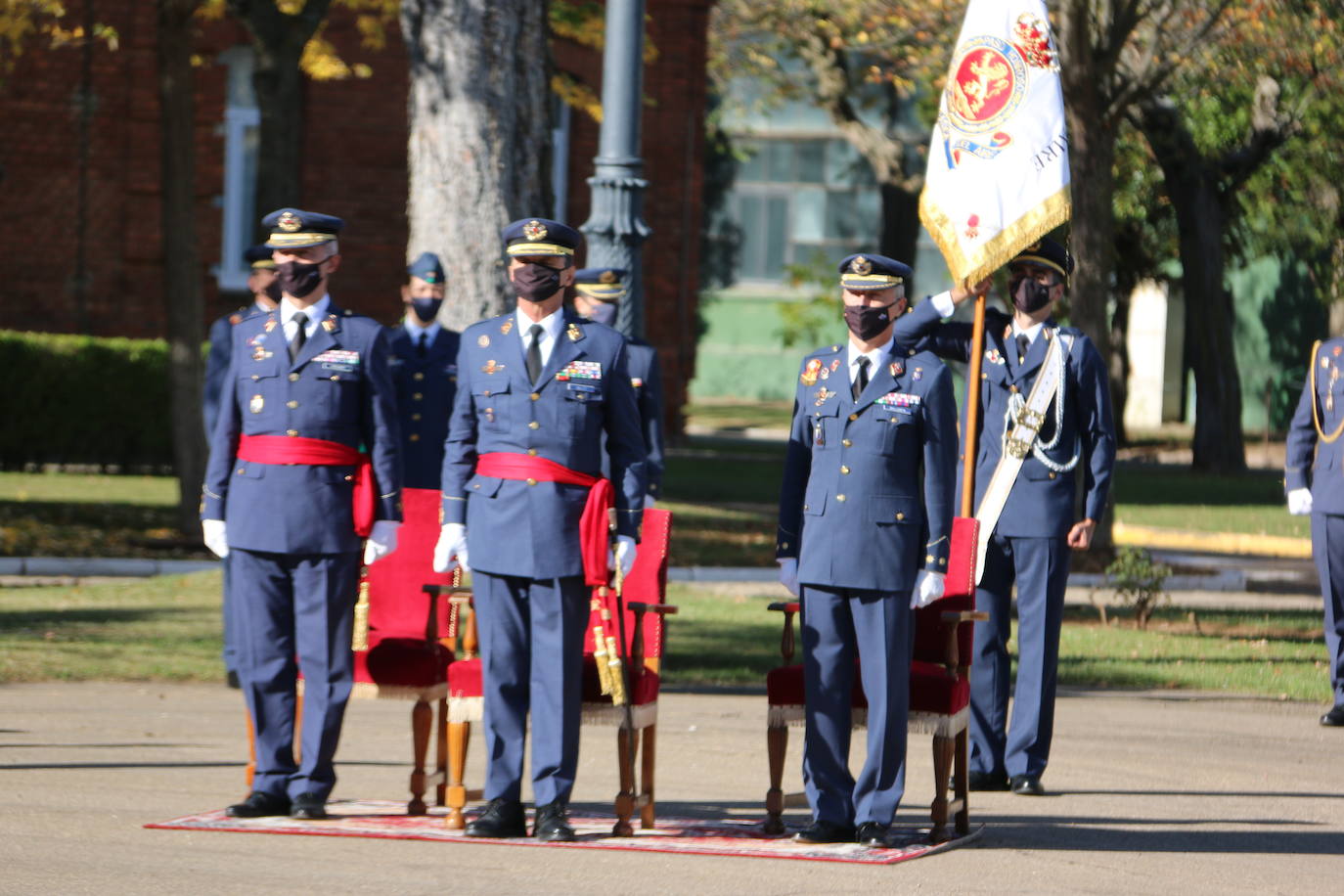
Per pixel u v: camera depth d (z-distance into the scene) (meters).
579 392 21.12
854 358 21.31
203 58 81.31
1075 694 34.66
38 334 78.12
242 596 22.16
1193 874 19.83
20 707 30.02
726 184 151.50
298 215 22.28
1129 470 101.12
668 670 36.28
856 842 20.94
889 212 98.44
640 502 21.39
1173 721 31.48
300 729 22.20
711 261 151.88
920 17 65.94
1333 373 32.56
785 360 149.75
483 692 21.23
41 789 23.33
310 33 60.09
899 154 97.88
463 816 21.56
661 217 89.62
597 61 84.62
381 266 84.38
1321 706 33.97
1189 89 67.00
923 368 21.17
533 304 21.45
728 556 55.66
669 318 90.25
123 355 77.19
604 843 20.62
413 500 23.80
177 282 56.28
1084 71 54.59
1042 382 25.28
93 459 77.12
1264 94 85.50
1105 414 25.44
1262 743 29.39
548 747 20.94
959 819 21.62
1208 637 43.25
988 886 18.95
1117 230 103.31
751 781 25.38
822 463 21.17
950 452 21.06
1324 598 32.25
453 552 21.42
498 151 40.25
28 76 80.50
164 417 77.62
